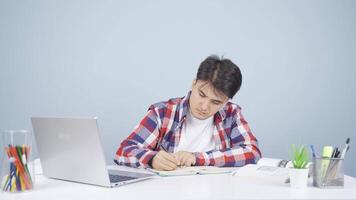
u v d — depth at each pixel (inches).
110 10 106.3
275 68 109.7
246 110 108.8
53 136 51.2
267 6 109.3
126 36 106.7
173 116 77.1
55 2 105.0
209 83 70.2
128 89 106.7
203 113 73.4
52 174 54.1
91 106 105.8
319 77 110.1
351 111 110.8
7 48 103.5
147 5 107.2
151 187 48.6
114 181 50.6
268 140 109.2
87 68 105.7
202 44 108.7
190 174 58.3
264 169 56.3
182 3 108.1
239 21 109.2
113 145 106.3
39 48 104.6
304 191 46.4
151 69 107.4
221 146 78.4
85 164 49.4
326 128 110.3
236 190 46.8
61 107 105.3
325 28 110.1
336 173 48.0
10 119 103.7
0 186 47.4
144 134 73.5
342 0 110.2
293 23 109.7
